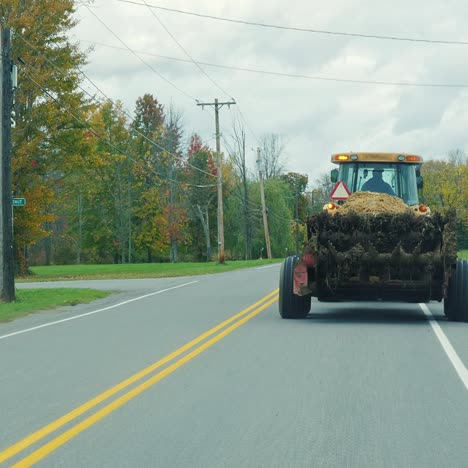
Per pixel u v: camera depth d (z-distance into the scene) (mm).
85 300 32688
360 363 15266
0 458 8953
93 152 65625
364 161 25703
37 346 18375
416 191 25828
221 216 84688
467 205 151500
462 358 15852
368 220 21266
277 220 131500
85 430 10242
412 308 27000
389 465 8617
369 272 21484
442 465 8625
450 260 21094
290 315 23250
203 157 142000
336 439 9703
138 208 122125
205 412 11211
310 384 13203
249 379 13672
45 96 62625
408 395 12320
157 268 80375
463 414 11047
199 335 19719
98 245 129625
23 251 66250
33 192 62656
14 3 59469
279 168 143000
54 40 62531
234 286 39719
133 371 14625
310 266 21844
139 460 8844
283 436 9859
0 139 33781
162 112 135000
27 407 11633
